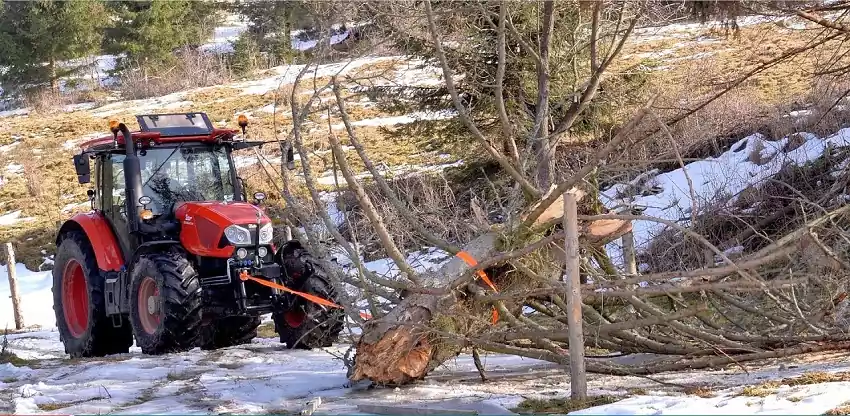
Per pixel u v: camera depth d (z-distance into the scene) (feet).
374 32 30.12
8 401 23.61
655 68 63.87
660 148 37.81
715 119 46.98
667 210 43.04
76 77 156.76
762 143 47.29
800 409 16.85
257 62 127.03
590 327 22.91
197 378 26.32
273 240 35.04
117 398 23.67
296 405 21.97
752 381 21.11
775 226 38.06
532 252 24.31
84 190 85.61
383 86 53.93
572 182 21.97
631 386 22.04
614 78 48.03
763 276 24.53
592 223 25.73
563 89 43.29
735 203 41.24
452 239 29.48
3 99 155.02
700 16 30.68
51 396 24.34
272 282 33.22
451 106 53.62
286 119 95.09
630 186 32.22
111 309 35.19
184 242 34.24
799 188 40.34
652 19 32.60
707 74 52.24
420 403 21.17
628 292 21.63
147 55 151.12
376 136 81.97
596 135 46.85
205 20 157.48
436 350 23.72
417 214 27.63
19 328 52.03
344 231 31.35
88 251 36.52
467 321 23.68
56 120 119.03
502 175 51.34
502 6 26.21
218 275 33.88
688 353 24.38
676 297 25.05
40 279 64.75
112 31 155.33
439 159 70.59
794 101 53.93
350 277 25.03
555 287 22.45
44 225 76.38
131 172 34.40
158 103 121.19
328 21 26.55
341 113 24.79
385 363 23.07
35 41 152.76
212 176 36.47
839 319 24.23
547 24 32.53
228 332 36.73
